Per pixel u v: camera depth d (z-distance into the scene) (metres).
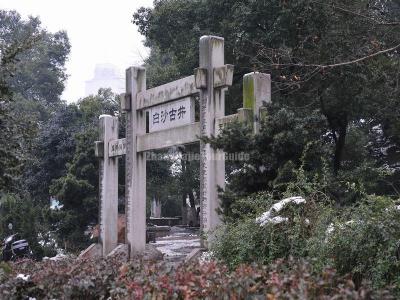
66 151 22.97
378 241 4.83
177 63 18.30
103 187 13.93
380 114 14.52
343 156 17.22
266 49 11.90
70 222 19.34
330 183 7.20
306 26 12.81
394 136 17.19
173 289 4.55
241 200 6.96
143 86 12.46
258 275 4.43
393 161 18.38
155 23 17.72
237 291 4.26
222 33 15.07
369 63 12.34
